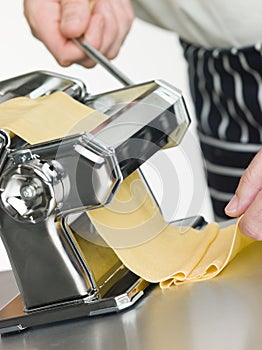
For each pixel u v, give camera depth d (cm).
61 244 87
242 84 151
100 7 134
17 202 86
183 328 84
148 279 91
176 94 97
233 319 84
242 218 93
